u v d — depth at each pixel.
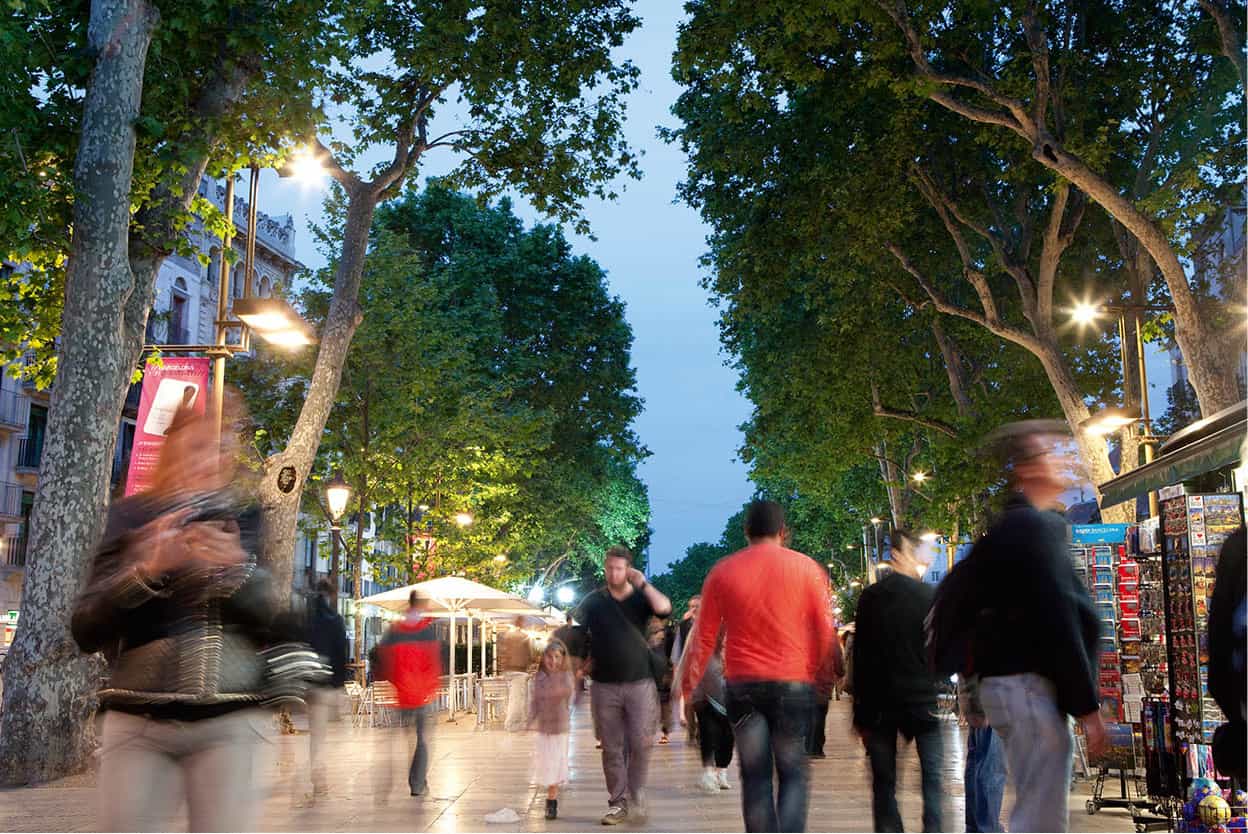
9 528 37.88
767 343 40.22
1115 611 12.33
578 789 12.73
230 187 17.98
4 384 37.28
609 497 54.50
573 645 9.89
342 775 13.92
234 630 3.28
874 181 26.06
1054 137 20.16
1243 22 19.53
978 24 22.36
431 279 37.50
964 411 33.56
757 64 23.11
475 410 37.12
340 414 34.94
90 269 14.23
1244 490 4.36
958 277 32.38
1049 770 3.89
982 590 4.07
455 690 30.14
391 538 37.97
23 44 14.26
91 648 3.22
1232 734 3.63
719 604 6.10
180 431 3.38
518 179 25.36
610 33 25.00
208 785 3.18
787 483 59.97
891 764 6.56
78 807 10.69
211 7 15.68
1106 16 23.80
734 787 12.83
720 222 29.97
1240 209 23.59
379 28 23.38
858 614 6.70
